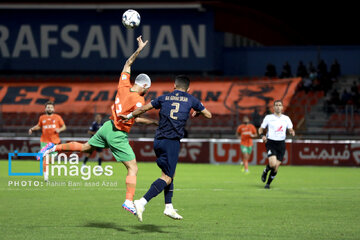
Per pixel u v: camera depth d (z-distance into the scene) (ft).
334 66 425.69
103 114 390.63
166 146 94.22
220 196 152.25
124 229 97.30
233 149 311.27
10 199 140.97
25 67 446.60
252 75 460.14
